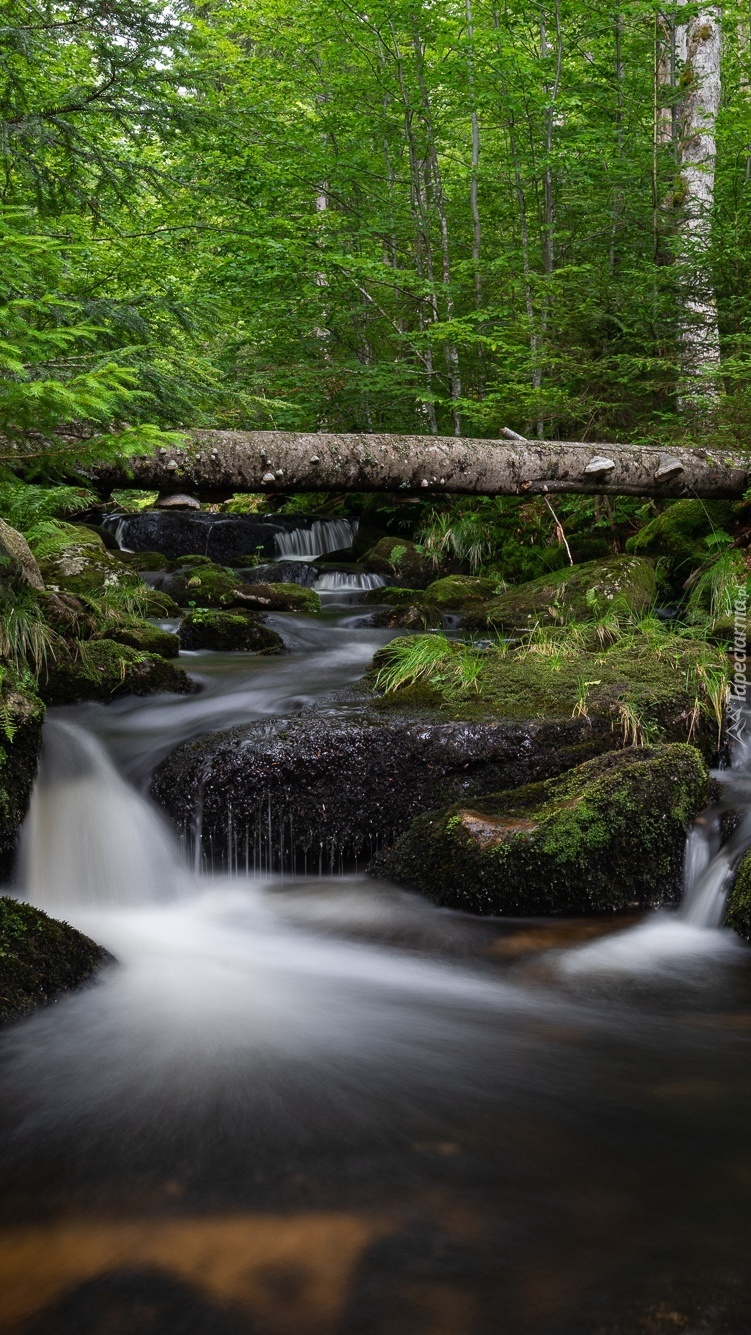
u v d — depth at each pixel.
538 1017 3.18
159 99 7.05
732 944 3.81
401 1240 2.02
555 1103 2.61
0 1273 1.92
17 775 4.18
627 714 4.79
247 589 8.74
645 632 6.13
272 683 5.85
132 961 3.61
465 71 10.77
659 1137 2.45
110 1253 1.97
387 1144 2.40
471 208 12.48
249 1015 3.15
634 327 9.12
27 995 3.03
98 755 4.74
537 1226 2.07
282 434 7.59
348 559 11.88
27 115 6.41
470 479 7.93
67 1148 2.36
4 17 6.51
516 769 4.63
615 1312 1.81
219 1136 2.42
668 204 10.51
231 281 11.21
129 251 10.04
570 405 8.95
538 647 5.92
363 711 4.91
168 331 6.27
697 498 8.48
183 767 4.57
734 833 4.18
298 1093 2.65
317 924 4.03
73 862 4.30
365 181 12.66
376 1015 3.17
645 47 11.47
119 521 11.67
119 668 5.46
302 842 4.54
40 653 5.24
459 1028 3.09
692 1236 2.04
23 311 5.11
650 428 9.57
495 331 10.77
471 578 9.27
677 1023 3.14
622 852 4.14
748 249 8.56
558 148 10.99
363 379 11.50
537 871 4.05
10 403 3.69
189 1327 1.77
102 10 6.74
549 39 11.91
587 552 9.66
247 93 12.13
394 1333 1.75
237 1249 1.99
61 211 7.15
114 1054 2.85
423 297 11.74
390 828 4.57
